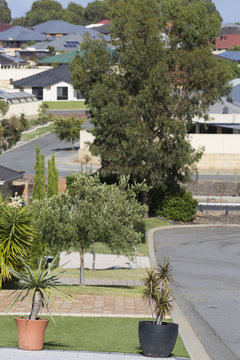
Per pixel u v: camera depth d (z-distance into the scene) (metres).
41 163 47.38
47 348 20.27
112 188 35.25
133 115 60.97
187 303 31.81
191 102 63.56
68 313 26.56
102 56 63.34
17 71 170.75
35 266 36.78
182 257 47.66
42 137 115.88
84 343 21.52
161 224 62.72
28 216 32.56
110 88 61.72
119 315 26.42
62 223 33.84
